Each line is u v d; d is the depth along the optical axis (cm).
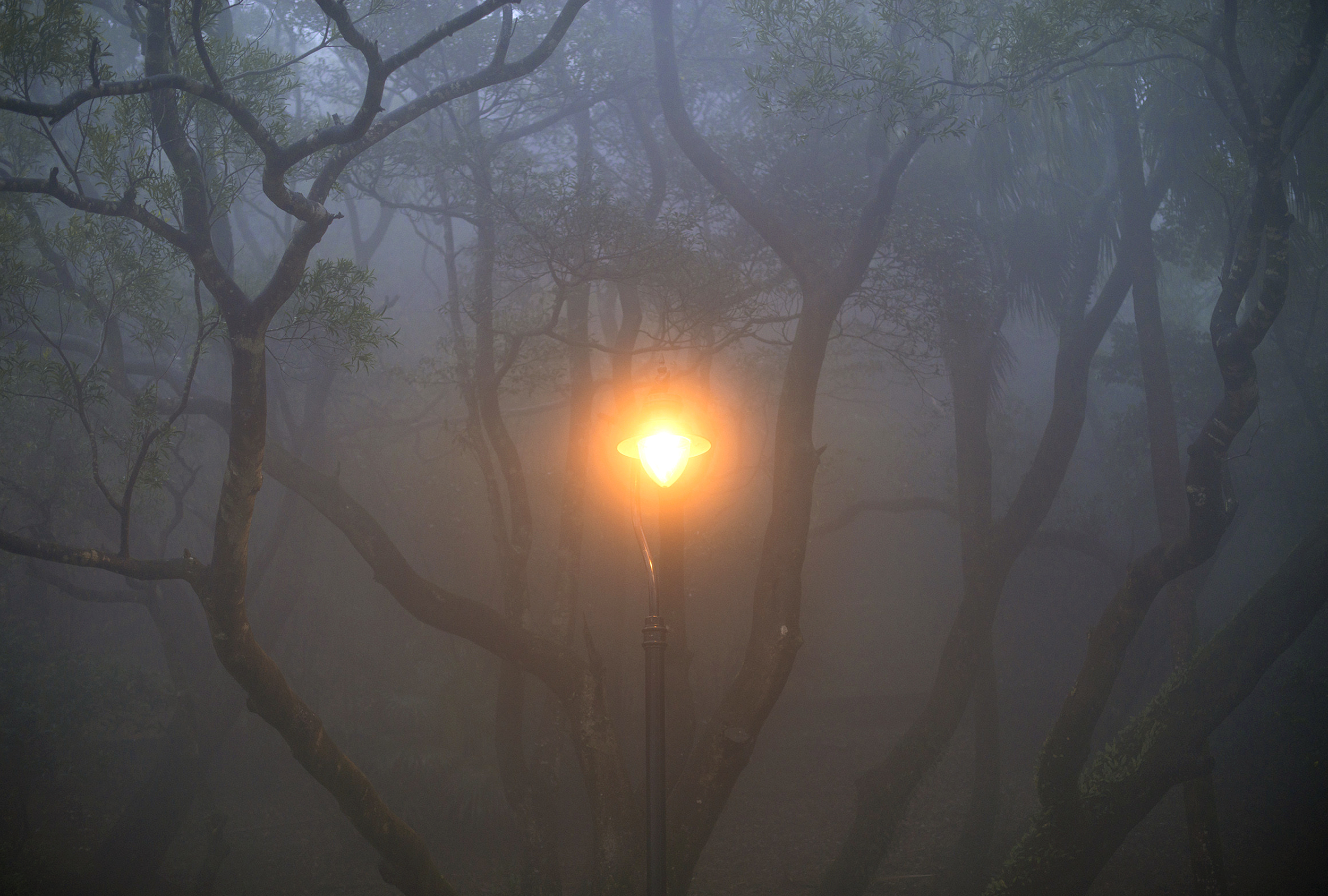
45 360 692
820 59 900
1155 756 795
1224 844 1186
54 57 580
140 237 849
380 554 828
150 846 978
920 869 1153
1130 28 847
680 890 711
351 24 567
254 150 776
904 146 896
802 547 820
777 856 1219
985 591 1027
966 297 1140
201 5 617
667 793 793
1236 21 776
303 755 662
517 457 995
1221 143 1066
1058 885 775
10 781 986
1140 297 1059
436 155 1077
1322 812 1211
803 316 908
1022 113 1116
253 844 1234
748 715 752
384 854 698
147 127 698
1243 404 707
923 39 1002
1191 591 950
